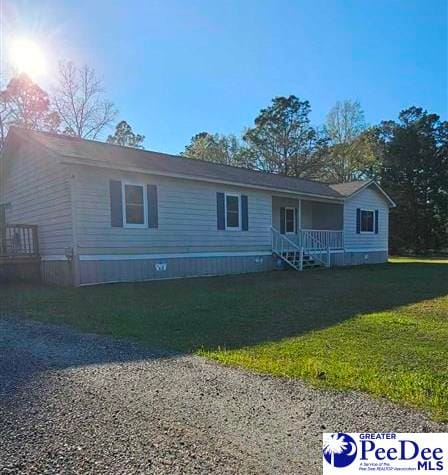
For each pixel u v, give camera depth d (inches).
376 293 355.3
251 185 571.8
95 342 190.1
